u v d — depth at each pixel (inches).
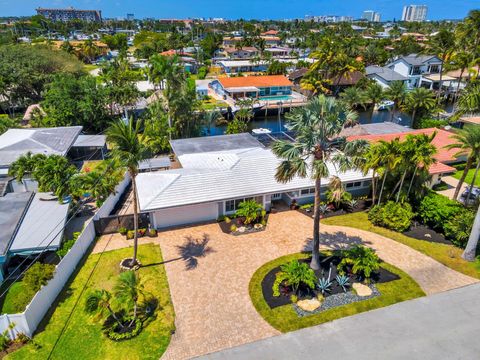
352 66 2925.7
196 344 749.3
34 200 1191.6
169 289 908.0
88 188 1273.4
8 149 1519.4
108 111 2426.2
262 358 716.0
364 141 879.7
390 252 1063.6
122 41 6727.4
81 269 981.2
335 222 1232.8
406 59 3410.4
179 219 1201.4
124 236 1148.5
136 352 727.7
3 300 871.7
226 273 968.9
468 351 733.9
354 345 748.0
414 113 2220.7
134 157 867.4
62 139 1684.3
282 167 884.0
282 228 1194.0
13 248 930.7
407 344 750.5
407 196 1234.0
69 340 754.2
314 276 886.4
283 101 3009.4
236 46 5826.8
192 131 2017.7
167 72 1861.5
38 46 3048.7
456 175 1638.8
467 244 1023.6
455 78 3169.3
